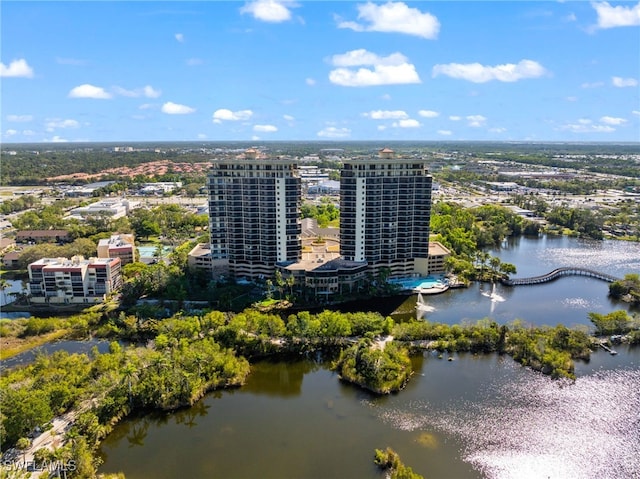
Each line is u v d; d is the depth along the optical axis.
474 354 166.12
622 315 180.88
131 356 149.50
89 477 107.31
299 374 156.00
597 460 114.06
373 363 148.12
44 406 119.75
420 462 113.31
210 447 120.31
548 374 152.62
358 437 123.12
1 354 166.62
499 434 123.56
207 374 147.12
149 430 128.38
